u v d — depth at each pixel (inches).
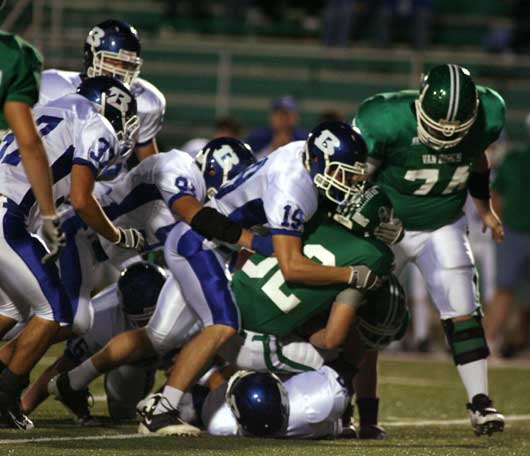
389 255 650.2
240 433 661.9
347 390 666.2
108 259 719.7
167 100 1775.3
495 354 1342.3
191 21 1898.4
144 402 653.3
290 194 632.4
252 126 1771.7
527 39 1804.9
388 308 665.6
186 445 606.5
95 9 1881.2
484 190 772.0
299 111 1772.9
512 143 1701.5
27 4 1678.2
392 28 1804.9
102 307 734.5
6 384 636.1
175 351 750.5
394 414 840.3
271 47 1685.5
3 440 597.9
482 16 1892.2
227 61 1704.0
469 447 657.0
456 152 708.7
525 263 1327.5
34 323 629.9
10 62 572.4
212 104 1769.2
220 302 652.1
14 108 573.6
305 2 1921.8
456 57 1652.3
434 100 676.7
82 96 655.8
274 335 665.6
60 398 695.1
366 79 1770.4
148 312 702.5
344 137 638.5
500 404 928.3
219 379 696.4
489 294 1398.9
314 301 648.4
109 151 635.5
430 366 1221.7
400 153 705.0
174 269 668.1
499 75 1739.7
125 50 770.8
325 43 1817.2
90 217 631.2
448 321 718.5
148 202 698.8
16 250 620.4
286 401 649.0
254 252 661.9
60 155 641.0
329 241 650.8
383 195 655.8
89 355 733.3
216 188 700.7
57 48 1724.9
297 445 628.1
